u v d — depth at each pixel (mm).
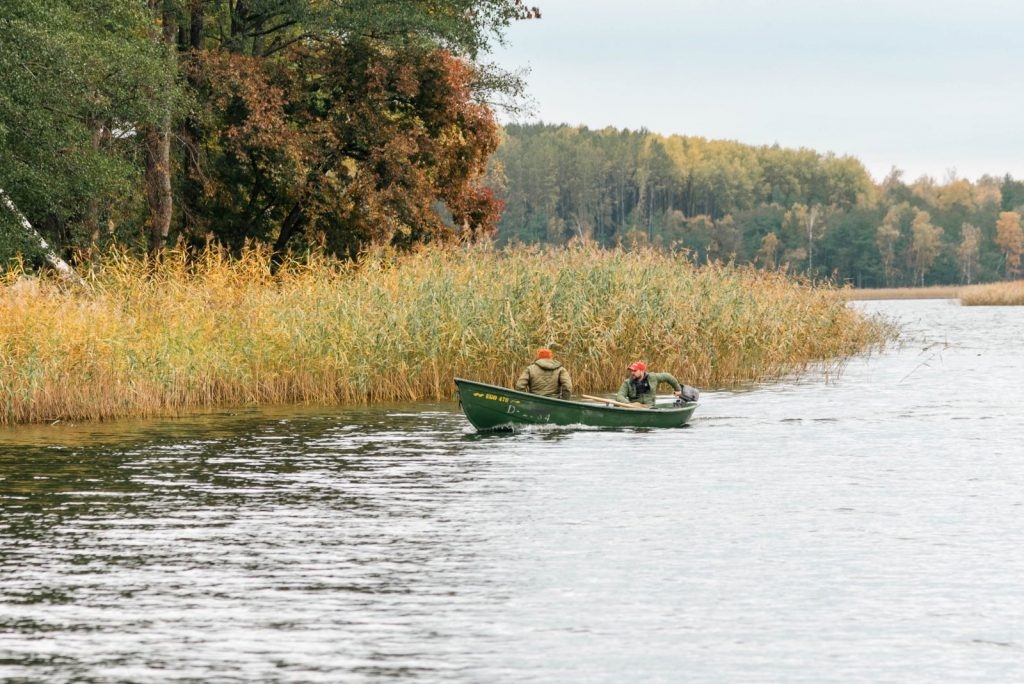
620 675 23281
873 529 35594
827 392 74812
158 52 94312
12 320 62062
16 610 27500
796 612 27297
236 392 68500
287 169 101750
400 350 69938
